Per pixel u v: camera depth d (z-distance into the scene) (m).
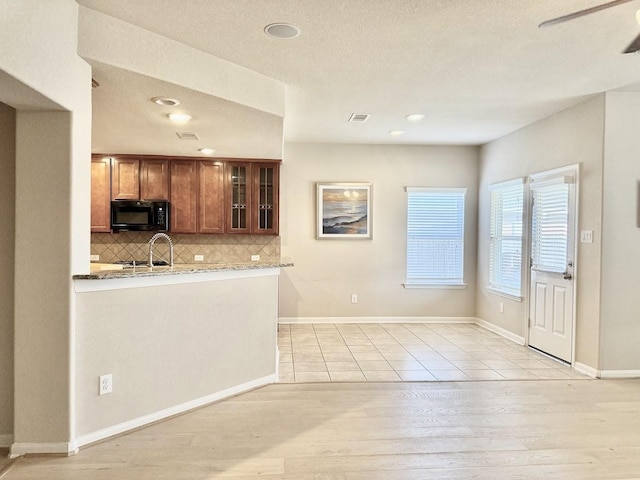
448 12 2.53
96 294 2.67
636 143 3.97
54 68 2.29
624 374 4.01
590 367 4.09
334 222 6.32
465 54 3.14
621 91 3.94
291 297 6.32
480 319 6.34
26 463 2.44
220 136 4.48
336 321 6.38
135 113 3.62
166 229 5.61
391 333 5.75
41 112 2.48
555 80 3.67
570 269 4.36
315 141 6.17
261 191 5.92
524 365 4.36
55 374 2.52
